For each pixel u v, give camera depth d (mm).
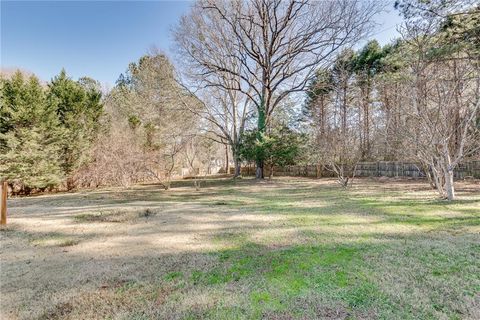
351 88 16406
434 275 2525
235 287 2402
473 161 11586
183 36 15969
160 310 2051
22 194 11812
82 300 2250
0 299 2297
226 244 3754
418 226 4375
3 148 10828
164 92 16688
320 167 17062
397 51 11531
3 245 3918
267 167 20109
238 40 16953
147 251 3539
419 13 7867
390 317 1859
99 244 3912
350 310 1963
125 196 10102
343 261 2934
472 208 5613
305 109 21484
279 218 5367
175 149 13195
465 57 7176
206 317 1929
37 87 11961
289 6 15461
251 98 18094
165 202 8203
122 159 12367
